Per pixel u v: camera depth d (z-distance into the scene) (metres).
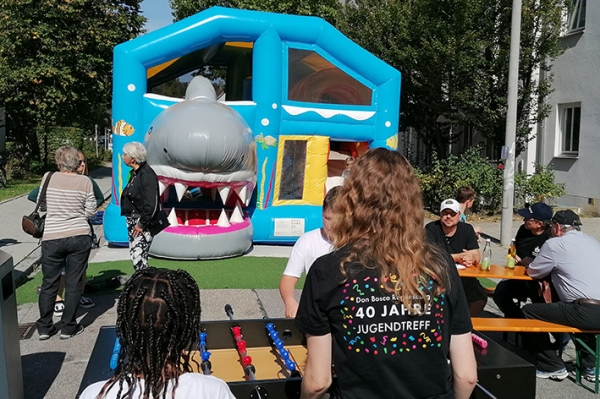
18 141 26.48
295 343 3.94
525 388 3.22
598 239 11.86
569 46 15.96
